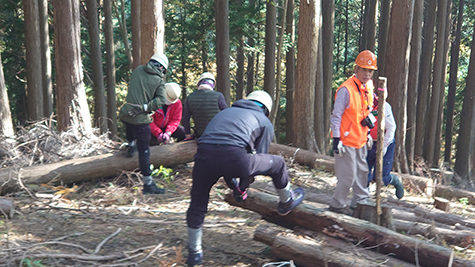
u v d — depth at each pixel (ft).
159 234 12.07
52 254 9.63
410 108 40.19
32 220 12.59
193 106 18.78
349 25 91.35
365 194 13.02
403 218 14.12
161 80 15.49
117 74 66.33
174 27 67.82
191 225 9.75
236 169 9.05
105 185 17.03
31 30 41.60
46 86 45.55
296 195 10.78
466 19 73.82
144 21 24.70
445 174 32.81
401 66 27.35
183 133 21.16
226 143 9.00
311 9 28.86
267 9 51.16
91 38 47.78
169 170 18.38
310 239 10.14
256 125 9.50
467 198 21.85
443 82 59.31
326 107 47.78
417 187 22.02
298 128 30.27
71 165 16.61
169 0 63.00
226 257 10.61
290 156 24.99
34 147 18.42
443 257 9.12
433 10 55.36
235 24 52.75
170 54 68.59
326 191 19.65
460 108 76.54
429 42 55.93
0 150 17.81
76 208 14.05
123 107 15.44
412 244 9.46
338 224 10.27
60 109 22.76
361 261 9.22
